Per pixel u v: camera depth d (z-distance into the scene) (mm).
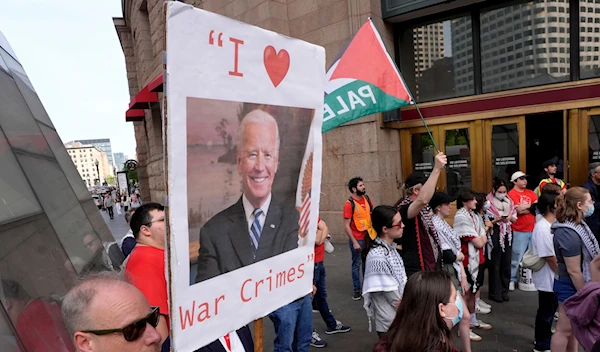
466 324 3227
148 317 1285
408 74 9008
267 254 1550
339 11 8539
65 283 2197
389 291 2650
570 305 2367
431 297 1638
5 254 1771
